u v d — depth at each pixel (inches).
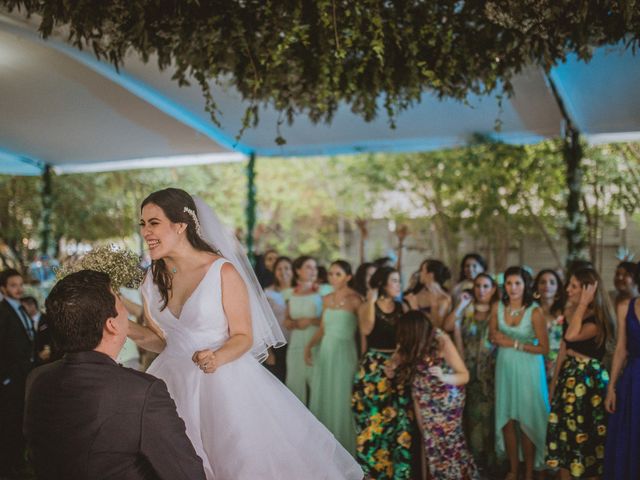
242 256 121.5
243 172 622.2
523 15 154.6
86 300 78.2
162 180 562.6
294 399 114.7
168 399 79.4
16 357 218.8
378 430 199.3
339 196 601.3
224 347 106.3
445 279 239.8
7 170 344.2
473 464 196.4
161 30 167.3
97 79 231.8
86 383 76.0
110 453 74.6
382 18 170.4
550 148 412.2
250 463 105.1
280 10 165.5
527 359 206.5
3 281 225.9
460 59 183.0
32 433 77.0
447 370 191.0
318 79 196.7
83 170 361.7
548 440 189.8
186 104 260.5
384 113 263.9
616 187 400.8
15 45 202.8
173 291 113.7
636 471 168.2
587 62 175.0
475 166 441.7
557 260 417.7
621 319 176.6
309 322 255.8
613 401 175.6
